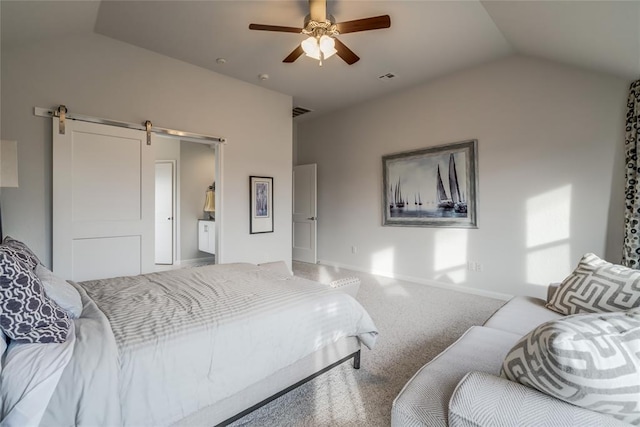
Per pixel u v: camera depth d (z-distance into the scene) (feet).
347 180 17.74
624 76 9.05
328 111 18.25
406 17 8.95
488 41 10.39
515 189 11.57
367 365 7.00
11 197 8.53
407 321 9.71
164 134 11.30
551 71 10.67
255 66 12.12
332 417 5.31
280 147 14.96
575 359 2.36
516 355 2.92
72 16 8.29
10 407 3.10
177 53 11.07
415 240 14.66
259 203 14.05
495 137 12.04
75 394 3.31
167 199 18.95
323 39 7.70
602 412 2.44
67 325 3.98
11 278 3.64
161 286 6.33
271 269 9.04
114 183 10.07
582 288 5.98
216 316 4.73
